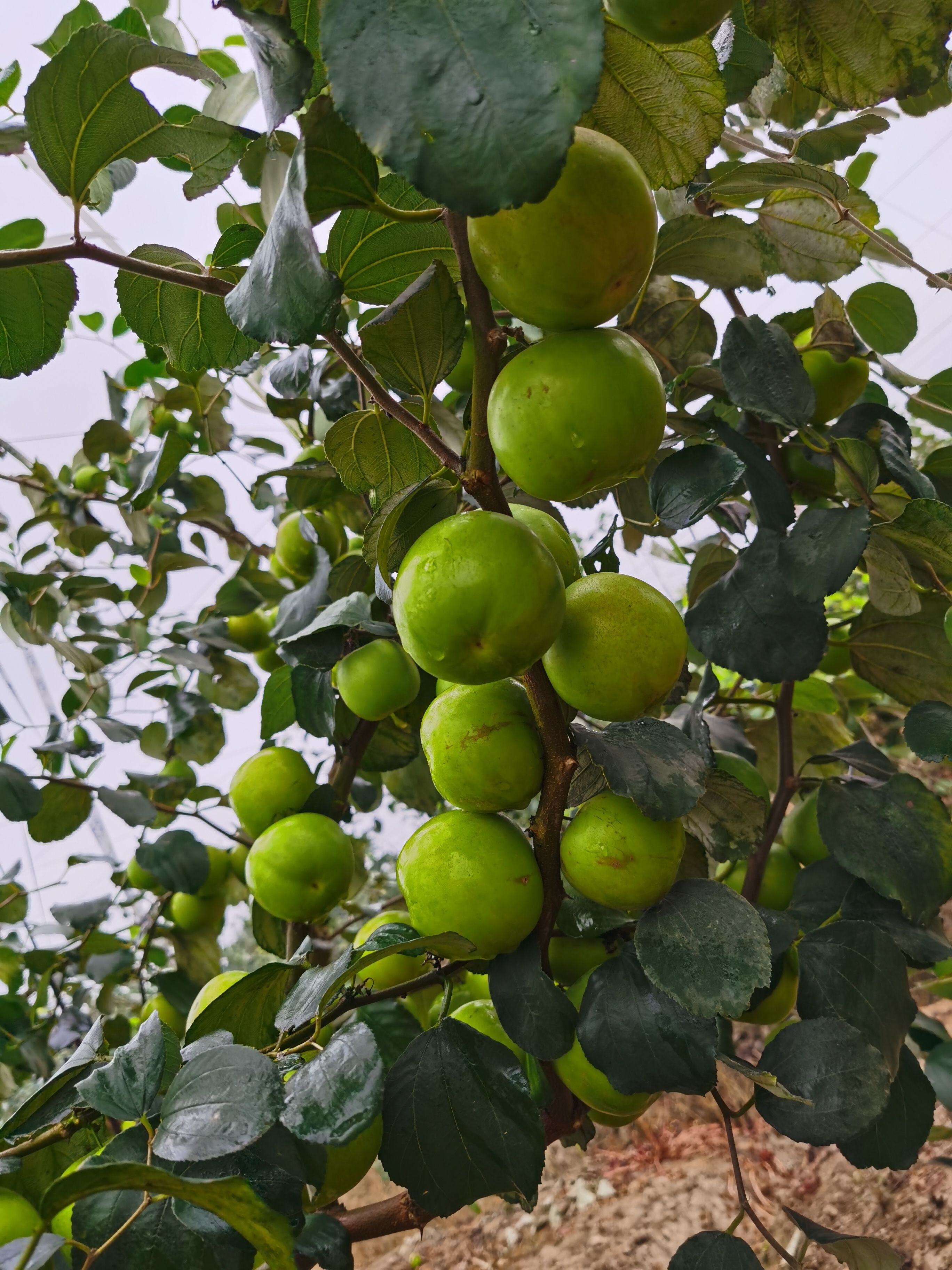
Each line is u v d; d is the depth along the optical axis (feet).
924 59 3.22
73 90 3.05
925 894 4.48
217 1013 3.66
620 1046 3.44
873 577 4.86
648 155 3.25
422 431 3.27
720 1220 10.62
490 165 1.84
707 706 6.36
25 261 3.21
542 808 3.54
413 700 5.55
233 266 3.89
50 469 9.78
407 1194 3.90
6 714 7.95
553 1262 10.75
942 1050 4.85
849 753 5.15
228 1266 2.82
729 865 5.50
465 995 5.13
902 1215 8.73
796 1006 4.33
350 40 1.91
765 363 4.54
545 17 1.87
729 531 6.36
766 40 3.28
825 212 4.80
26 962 8.28
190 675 9.00
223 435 7.97
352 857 5.29
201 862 6.98
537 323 2.91
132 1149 2.89
